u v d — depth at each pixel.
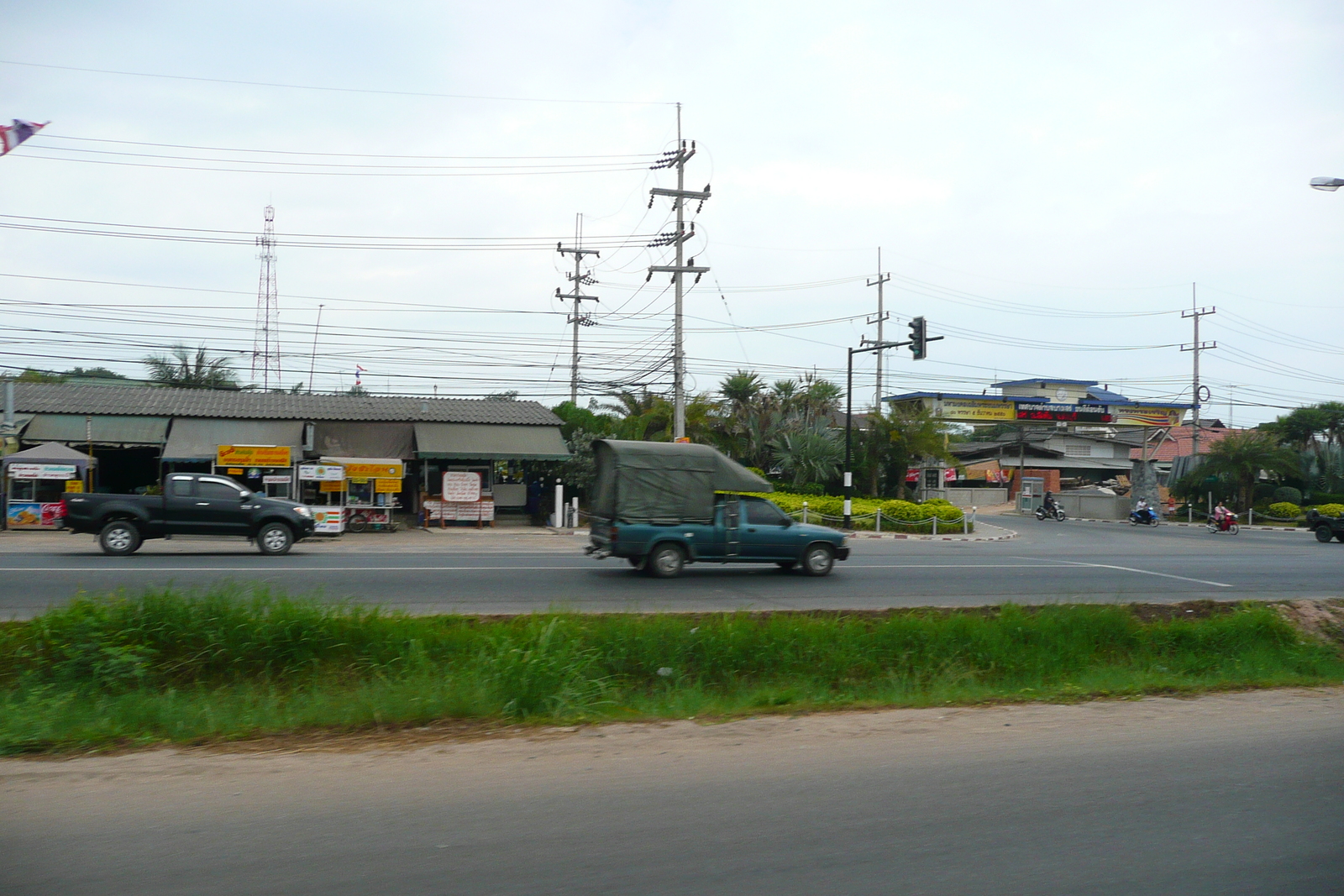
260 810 5.14
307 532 20.62
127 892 4.03
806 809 5.25
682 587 16.17
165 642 9.78
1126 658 12.71
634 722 7.72
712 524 17.48
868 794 5.54
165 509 19.59
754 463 43.75
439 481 33.62
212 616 10.13
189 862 4.37
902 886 4.18
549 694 8.25
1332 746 6.90
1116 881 4.29
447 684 8.27
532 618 11.23
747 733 7.25
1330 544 32.28
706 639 11.55
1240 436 50.28
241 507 20.03
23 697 8.43
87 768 5.99
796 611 13.55
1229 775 6.05
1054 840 4.79
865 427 46.84
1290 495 50.84
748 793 5.55
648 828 4.90
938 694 9.23
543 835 4.79
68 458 27.14
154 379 46.12
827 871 4.34
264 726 7.33
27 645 9.54
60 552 20.34
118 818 4.98
